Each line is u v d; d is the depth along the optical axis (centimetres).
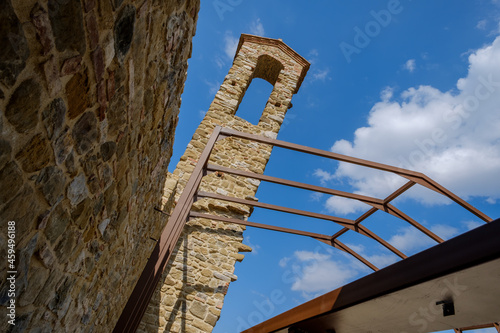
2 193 117
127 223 322
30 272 154
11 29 101
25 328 171
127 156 245
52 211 156
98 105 167
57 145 141
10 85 106
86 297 261
